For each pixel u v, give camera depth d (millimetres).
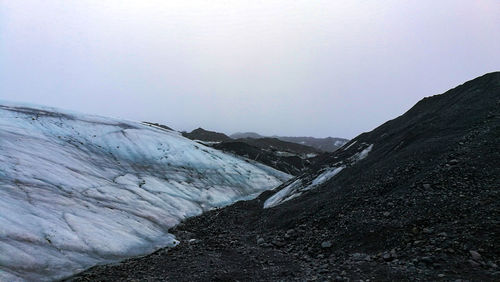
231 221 33375
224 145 93188
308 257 17281
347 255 16000
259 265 16906
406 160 23812
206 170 62812
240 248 21531
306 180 37531
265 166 85625
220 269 16688
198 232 30406
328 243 17953
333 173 33812
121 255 23234
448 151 21969
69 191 31812
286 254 18688
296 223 23922
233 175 66688
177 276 16266
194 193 48531
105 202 32562
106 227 26531
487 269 11211
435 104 34719
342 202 23078
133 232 27719
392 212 18172
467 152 20688
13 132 43844
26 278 16984
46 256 19719
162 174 52844
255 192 63688
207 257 19672
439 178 19188
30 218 23375
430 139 25609
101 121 67625
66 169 37281
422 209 16984
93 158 47938
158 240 27562
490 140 20812
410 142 27578
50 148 42688
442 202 16844
